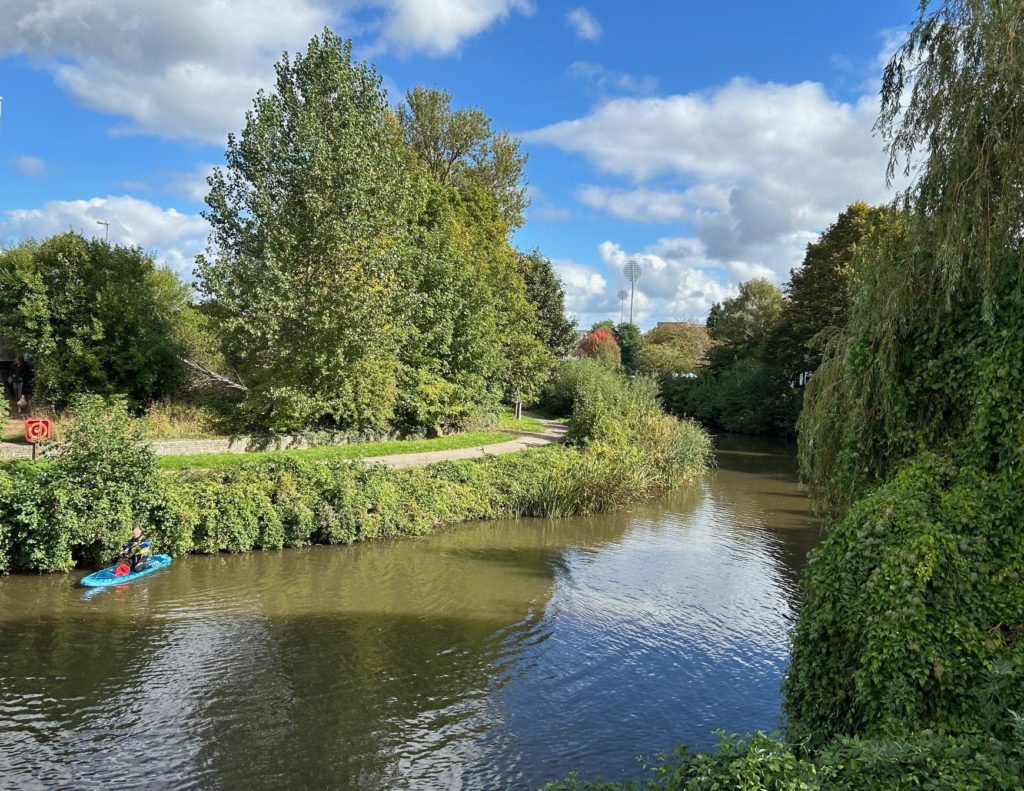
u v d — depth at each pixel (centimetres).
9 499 1300
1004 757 425
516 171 4912
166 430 2216
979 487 659
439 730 825
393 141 3334
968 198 700
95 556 1377
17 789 682
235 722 825
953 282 697
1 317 2477
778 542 1827
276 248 2284
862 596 630
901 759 421
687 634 1163
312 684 932
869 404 825
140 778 707
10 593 1225
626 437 2648
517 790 711
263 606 1224
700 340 8200
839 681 648
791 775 408
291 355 2322
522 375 3878
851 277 923
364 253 2380
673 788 446
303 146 2300
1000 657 544
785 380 4531
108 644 1035
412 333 2717
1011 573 605
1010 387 647
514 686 951
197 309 2694
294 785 704
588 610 1269
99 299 2458
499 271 3753
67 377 2402
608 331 8506
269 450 2242
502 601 1302
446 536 1800
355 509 1684
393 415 2736
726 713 895
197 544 1502
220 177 2409
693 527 2006
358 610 1226
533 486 2100
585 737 823
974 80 705
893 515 661
